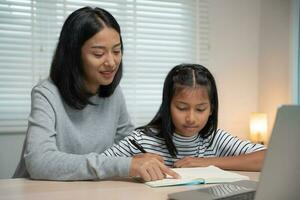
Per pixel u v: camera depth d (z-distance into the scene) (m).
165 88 1.33
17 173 1.24
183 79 1.27
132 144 1.33
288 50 2.66
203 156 1.38
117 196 0.82
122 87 2.66
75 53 1.21
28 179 1.01
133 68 2.69
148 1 2.73
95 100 1.36
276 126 0.59
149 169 0.95
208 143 1.41
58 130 1.21
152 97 2.75
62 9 2.46
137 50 2.70
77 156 1.00
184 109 1.27
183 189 0.90
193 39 2.86
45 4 2.42
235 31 2.97
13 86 2.36
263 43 2.98
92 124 1.35
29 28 2.39
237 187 0.87
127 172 0.95
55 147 1.08
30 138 1.06
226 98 2.96
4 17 2.33
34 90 1.22
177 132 1.34
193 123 1.27
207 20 2.88
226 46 2.95
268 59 2.90
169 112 1.32
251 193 0.81
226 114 2.96
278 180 0.62
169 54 2.79
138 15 2.70
